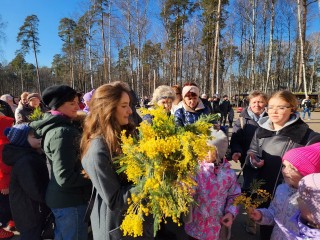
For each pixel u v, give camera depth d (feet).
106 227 6.11
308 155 6.03
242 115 12.23
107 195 5.75
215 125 8.06
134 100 12.49
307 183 5.12
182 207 5.03
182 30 94.63
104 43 91.45
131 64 89.10
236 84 171.53
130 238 6.02
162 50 109.09
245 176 10.07
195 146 4.79
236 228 12.23
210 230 7.98
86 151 6.14
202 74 126.21
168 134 5.23
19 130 8.78
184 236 11.34
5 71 209.97
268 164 8.43
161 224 10.52
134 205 5.51
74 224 7.63
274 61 131.75
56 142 7.22
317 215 5.00
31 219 8.96
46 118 7.70
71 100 7.97
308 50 139.64
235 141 12.07
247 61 115.75
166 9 91.61
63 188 7.55
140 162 5.29
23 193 8.90
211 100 41.37
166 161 5.03
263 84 123.95
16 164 8.55
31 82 241.96
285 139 8.22
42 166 8.89
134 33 87.30
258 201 6.87
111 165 5.88
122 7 84.79
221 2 67.82
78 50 139.13
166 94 11.73
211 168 7.85
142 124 5.48
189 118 11.57
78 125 8.61
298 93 99.60
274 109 8.32
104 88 6.23
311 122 55.06
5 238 11.45
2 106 19.72
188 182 5.00
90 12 93.25
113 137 5.93
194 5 90.22
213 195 7.85
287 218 6.07
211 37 81.76
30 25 143.84
